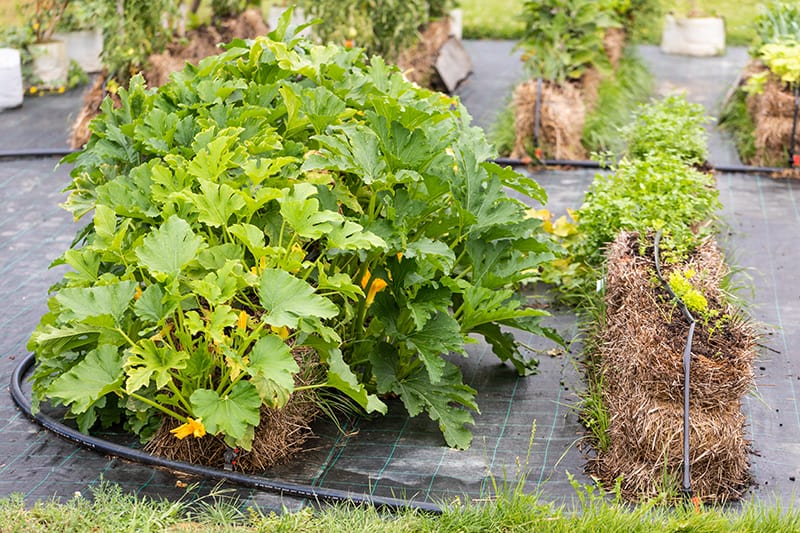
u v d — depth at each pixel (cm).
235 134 948
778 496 901
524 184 984
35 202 1173
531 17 1310
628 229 1027
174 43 1320
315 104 977
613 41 1373
